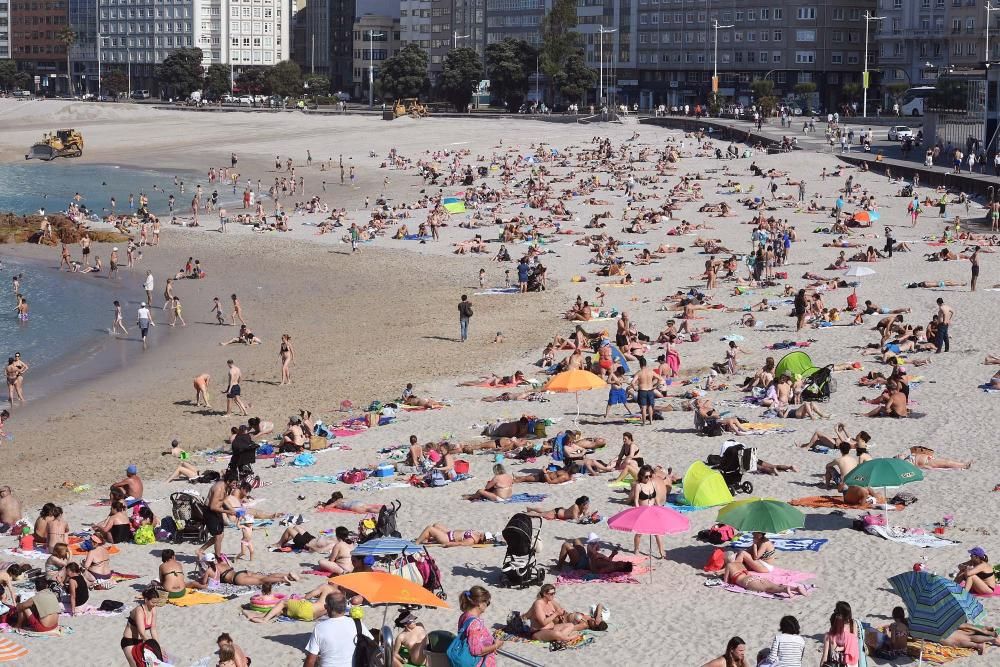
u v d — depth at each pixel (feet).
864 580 89.40
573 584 91.40
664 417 142.31
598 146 483.92
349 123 628.28
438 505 112.78
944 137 401.70
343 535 95.66
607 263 256.93
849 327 186.60
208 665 79.05
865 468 99.60
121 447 143.74
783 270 239.30
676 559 95.81
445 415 148.87
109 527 106.63
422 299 235.20
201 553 98.48
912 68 614.75
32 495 123.65
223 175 460.55
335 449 135.74
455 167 444.55
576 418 143.43
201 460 135.85
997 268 228.43
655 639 80.84
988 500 105.91
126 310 236.02
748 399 146.61
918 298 205.67
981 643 76.48
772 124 517.96
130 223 344.08
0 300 247.09
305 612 86.74
